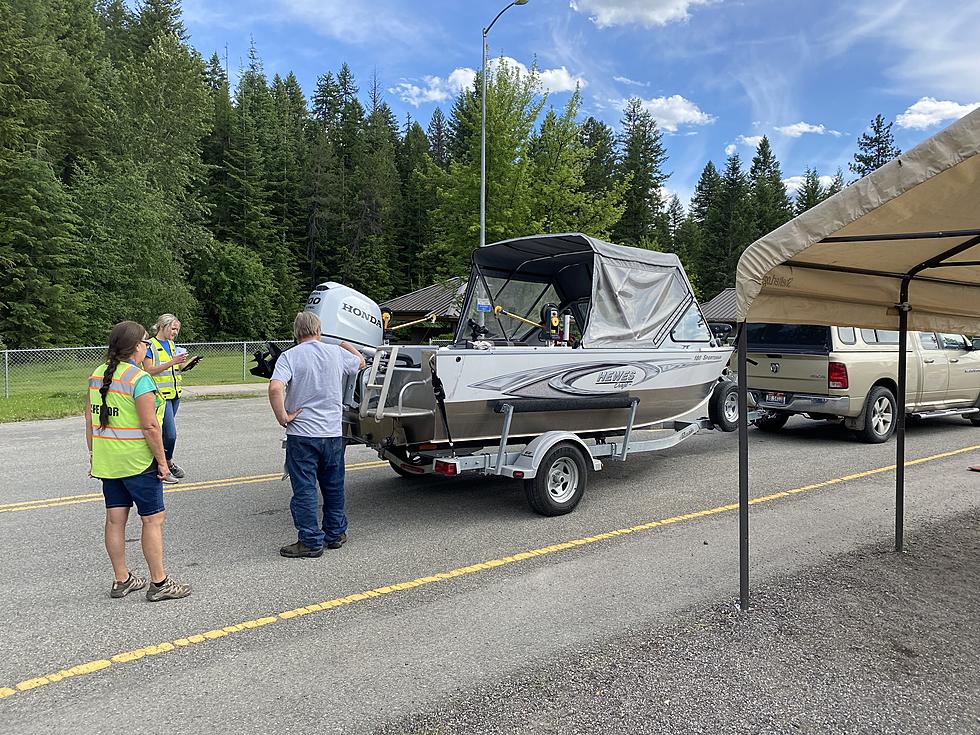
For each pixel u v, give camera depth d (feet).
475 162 66.33
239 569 15.29
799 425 36.91
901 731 9.22
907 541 17.22
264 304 172.24
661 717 9.54
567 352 19.75
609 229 81.82
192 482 23.31
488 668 10.89
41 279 100.73
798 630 12.24
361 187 216.33
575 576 14.90
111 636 11.98
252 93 229.25
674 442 23.26
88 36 150.82
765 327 32.22
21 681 10.47
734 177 204.13
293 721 9.43
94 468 13.23
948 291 16.80
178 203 144.25
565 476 19.93
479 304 24.54
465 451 19.27
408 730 9.24
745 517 13.01
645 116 210.18
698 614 12.92
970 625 12.46
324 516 16.72
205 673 10.73
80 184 119.55
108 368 13.01
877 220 11.51
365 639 11.90
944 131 9.81
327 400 16.02
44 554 16.15
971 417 36.68
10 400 47.34
